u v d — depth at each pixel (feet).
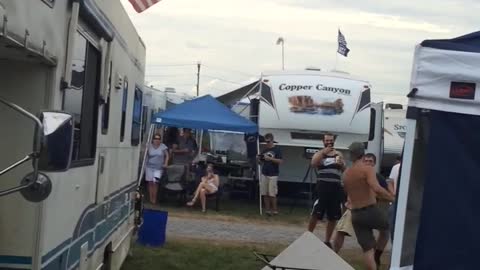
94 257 17.57
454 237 13.87
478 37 14.25
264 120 55.88
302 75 56.59
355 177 27.50
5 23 8.56
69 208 13.60
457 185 13.92
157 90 71.77
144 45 29.32
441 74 13.79
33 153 8.71
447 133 13.99
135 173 28.32
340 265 16.81
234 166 60.44
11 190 9.00
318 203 35.65
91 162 16.08
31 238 11.41
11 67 11.30
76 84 13.69
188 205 51.49
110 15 17.44
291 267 16.76
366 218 27.43
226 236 39.88
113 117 19.80
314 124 55.36
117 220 22.59
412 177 15.55
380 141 61.77
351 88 56.24
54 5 11.15
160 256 32.27
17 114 11.28
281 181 58.29
